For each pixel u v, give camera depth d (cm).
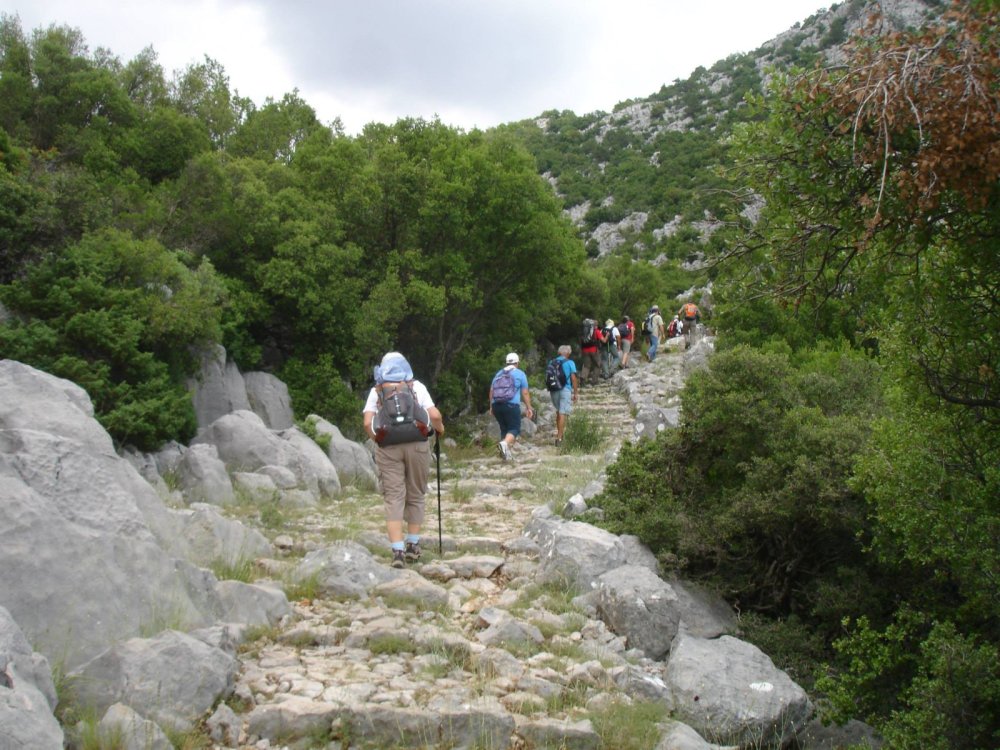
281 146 2041
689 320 3020
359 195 1608
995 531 522
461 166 1655
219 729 429
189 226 1402
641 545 756
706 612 688
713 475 821
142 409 1022
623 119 9244
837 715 553
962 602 635
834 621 678
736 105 8294
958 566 544
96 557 480
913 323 506
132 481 618
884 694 568
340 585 656
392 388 778
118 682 425
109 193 1309
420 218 1672
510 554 819
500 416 1469
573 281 2139
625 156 8050
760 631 677
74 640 451
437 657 531
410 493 782
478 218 1702
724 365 811
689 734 471
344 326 1538
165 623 493
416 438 765
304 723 433
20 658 380
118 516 518
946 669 494
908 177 395
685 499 802
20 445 515
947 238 453
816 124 430
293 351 1560
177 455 1052
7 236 1059
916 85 372
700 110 8662
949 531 534
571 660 551
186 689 438
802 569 723
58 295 1042
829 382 821
